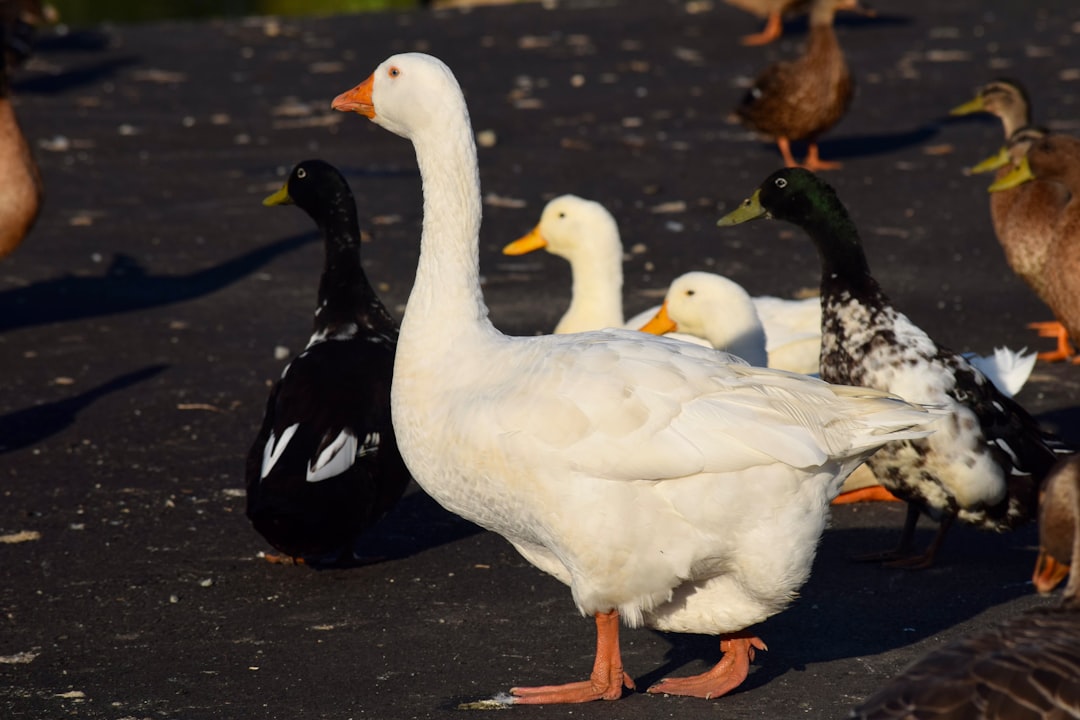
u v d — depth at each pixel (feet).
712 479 20.40
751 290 48.65
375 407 27.73
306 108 80.69
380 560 28.43
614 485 20.63
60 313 47.21
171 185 64.69
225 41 103.55
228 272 52.21
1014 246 43.45
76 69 92.17
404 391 22.89
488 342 22.81
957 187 63.36
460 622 25.27
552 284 49.88
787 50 96.73
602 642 22.02
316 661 23.61
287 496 26.18
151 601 26.18
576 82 87.81
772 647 24.03
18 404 38.24
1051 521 16.89
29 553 28.35
